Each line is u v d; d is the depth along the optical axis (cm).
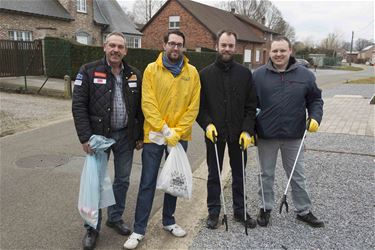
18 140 739
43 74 1470
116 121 350
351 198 459
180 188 350
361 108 1211
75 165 582
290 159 389
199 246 351
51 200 449
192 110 351
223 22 3931
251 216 411
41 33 2305
